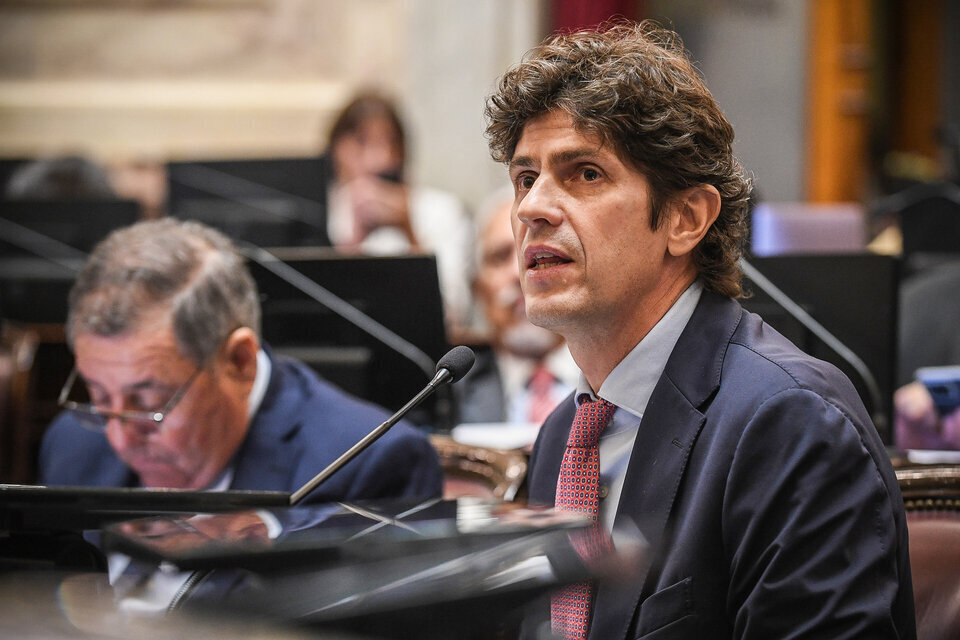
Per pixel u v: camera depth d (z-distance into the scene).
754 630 4.52
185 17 22.50
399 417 5.06
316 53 22.23
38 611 3.09
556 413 6.11
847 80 21.09
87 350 6.28
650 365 5.32
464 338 12.75
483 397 12.42
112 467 7.55
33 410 9.55
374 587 2.92
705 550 4.82
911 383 11.37
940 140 16.81
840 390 4.97
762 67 20.98
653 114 5.10
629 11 20.41
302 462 6.58
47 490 4.34
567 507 5.38
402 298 8.53
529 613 3.23
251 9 22.38
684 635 4.74
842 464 4.64
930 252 13.84
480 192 20.73
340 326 8.60
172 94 22.50
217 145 22.47
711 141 5.30
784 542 4.56
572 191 5.16
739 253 5.59
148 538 3.27
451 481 7.29
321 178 12.91
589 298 5.13
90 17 22.66
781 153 21.16
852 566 4.50
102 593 3.31
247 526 3.46
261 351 7.10
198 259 6.41
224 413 6.48
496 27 20.55
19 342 9.58
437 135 21.17
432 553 3.11
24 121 22.70
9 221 12.48
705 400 5.07
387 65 21.81
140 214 12.63
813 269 7.83
